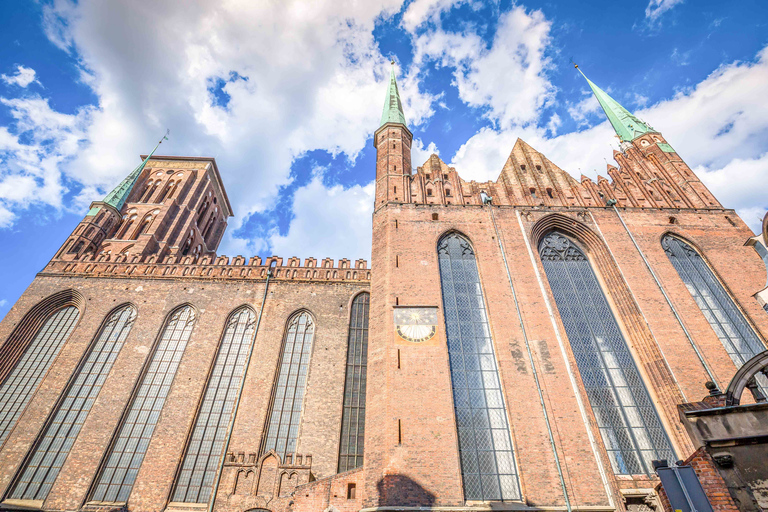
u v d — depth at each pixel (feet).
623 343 89.04
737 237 106.73
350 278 126.93
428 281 92.32
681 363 80.79
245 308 120.16
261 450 92.84
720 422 46.62
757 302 92.02
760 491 41.96
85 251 142.41
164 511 84.28
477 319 88.28
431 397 75.00
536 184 120.78
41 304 119.14
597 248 104.17
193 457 92.38
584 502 64.90
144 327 114.62
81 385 103.76
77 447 92.32
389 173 119.75
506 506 64.59
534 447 70.38
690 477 44.88
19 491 87.30
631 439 75.20
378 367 80.48
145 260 139.33
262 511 78.43
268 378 104.42
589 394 80.89
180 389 102.47
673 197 120.98
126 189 169.89
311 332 115.24
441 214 108.27
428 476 66.49
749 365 50.49
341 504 75.46
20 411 99.91
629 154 138.51
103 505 85.15
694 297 94.94
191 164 198.80
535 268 95.50
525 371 79.30
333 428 96.17
